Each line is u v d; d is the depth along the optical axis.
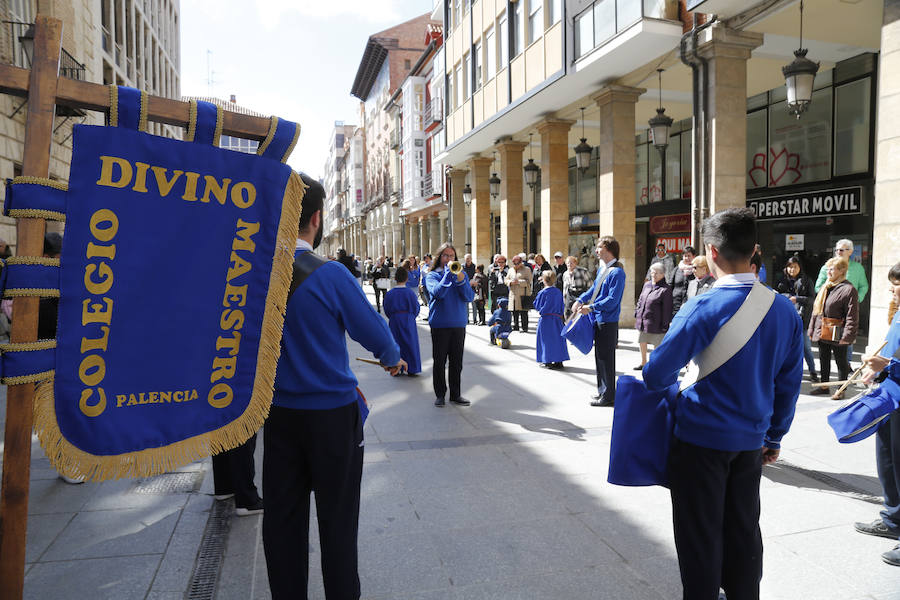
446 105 23.16
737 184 10.63
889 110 7.16
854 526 3.68
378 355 2.54
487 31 18.53
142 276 1.87
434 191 30.70
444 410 6.71
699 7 9.85
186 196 1.95
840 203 12.50
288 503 2.41
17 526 1.67
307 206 2.42
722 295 2.26
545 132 17.00
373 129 59.44
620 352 10.78
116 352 1.84
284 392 2.35
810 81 8.89
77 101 1.75
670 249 18.44
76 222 1.74
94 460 1.80
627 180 13.73
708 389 2.29
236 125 2.02
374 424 6.12
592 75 13.22
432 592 2.97
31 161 1.67
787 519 3.80
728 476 2.36
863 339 11.47
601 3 12.02
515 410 6.70
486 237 23.42
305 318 2.32
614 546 3.45
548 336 9.19
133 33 23.36
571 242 24.06
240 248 2.07
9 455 1.67
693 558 2.31
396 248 47.16
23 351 1.66
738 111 10.55
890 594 2.94
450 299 6.85
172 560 3.28
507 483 4.45
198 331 2.00
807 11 9.60
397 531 3.65
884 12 7.20
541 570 3.18
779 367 2.33
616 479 2.57
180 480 4.52
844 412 3.17
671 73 12.82
